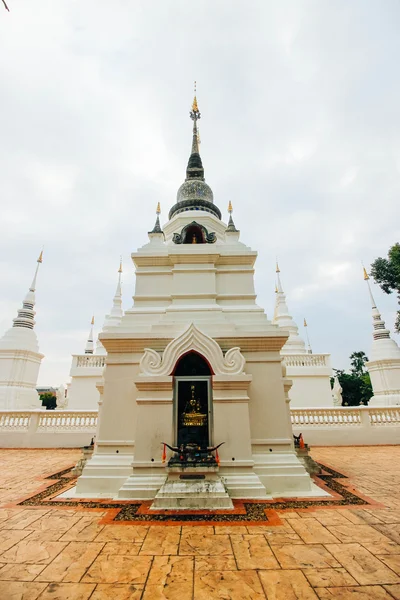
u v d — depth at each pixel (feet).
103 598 12.58
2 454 49.32
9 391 70.49
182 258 35.42
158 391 27.30
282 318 95.40
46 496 26.18
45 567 14.79
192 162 52.37
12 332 76.33
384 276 61.41
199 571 14.38
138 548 16.57
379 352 82.53
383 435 55.67
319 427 56.24
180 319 31.81
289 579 13.71
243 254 35.91
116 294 101.40
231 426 26.45
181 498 22.33
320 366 75.41
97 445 27.66
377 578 13.78
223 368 27.76
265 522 19.85
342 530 18.67
